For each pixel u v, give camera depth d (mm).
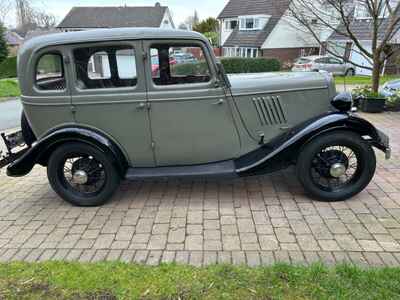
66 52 3193
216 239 2902
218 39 33469
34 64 3244
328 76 3762
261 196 3686
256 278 2303
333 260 2566
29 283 2316
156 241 2906
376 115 7609
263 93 3506
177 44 3230
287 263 2537
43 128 3455
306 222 3127
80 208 3574
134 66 3242
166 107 3326
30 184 4270
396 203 3441
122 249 2803
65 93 3297
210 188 3932
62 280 2334
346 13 10039
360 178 3477
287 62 24375
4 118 9500
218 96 3361
